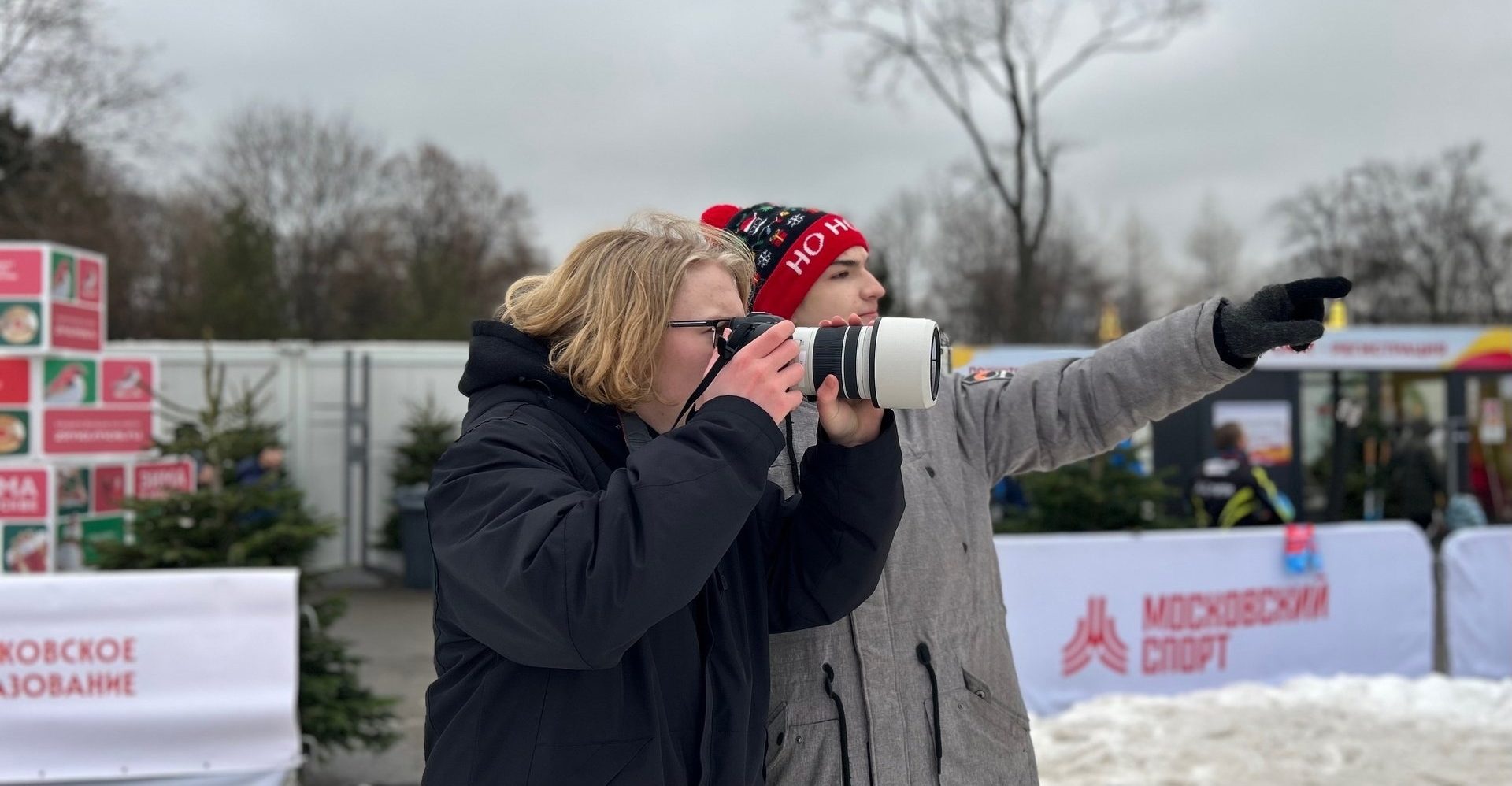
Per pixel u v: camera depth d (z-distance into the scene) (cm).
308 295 3488
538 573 116
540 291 148
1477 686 534
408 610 926
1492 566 585
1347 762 439
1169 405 185
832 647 177
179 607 376
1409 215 3606
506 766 129
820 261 206
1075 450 195
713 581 148
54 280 625
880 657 176
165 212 3400
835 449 151
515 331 146
